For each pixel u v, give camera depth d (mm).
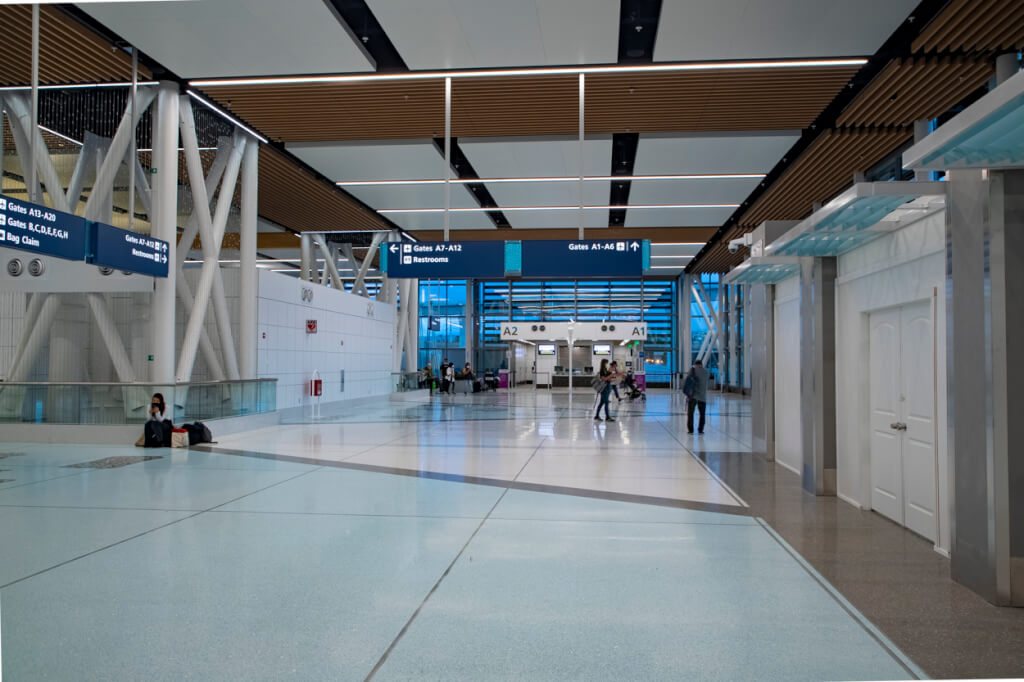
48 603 4191
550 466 9977
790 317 9664
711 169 16688
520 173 17375
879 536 5965
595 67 11133
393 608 4125
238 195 19578
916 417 6074
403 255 12789
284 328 18250
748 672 3281
